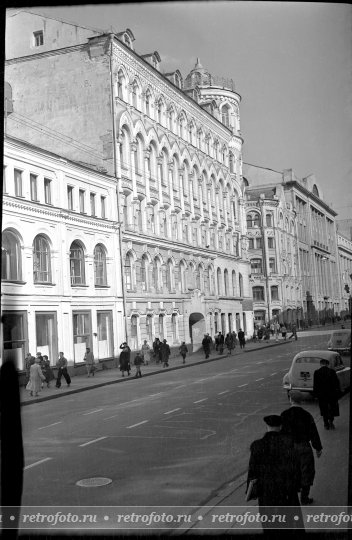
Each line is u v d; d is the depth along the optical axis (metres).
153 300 32.94
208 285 29.11
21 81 31.31
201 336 29.88
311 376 10.46
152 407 14.70
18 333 22.97
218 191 29.17
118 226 30.83
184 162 34.72
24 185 24.17
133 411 14.29
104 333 29.27
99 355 28.67
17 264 23.53
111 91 31.33
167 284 33.31
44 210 25.23
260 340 19.20
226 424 10.89
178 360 29.27
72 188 27.88
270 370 15.93
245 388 15.47
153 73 35.59
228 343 23.08
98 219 29.36
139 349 31.36
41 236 25.33
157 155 35.34
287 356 15.50
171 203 35.34
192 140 34.00
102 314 29.28
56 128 31.59
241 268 20.47
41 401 18.73
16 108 30.97
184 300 30.95
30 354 21.91
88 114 31.59
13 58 30.69
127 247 31.56
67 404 17.33
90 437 10.95
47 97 31.27
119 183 31.56
